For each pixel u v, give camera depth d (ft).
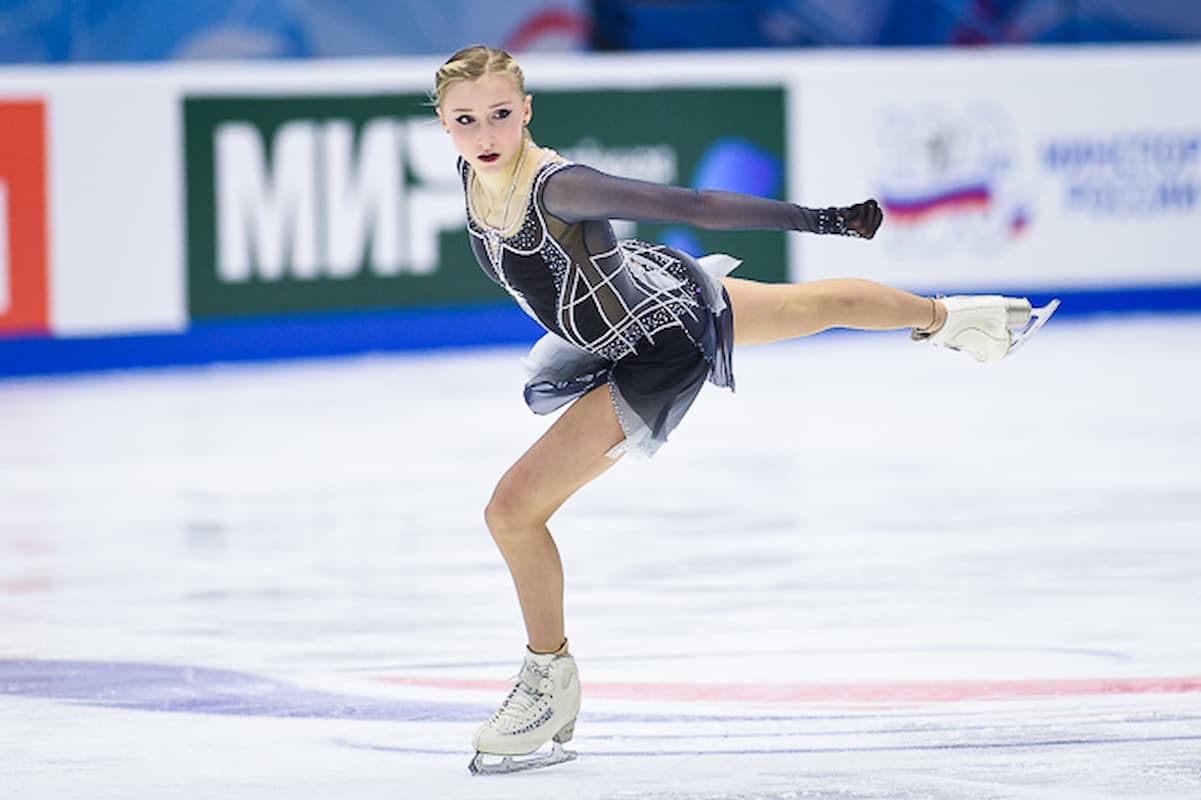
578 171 37.83
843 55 141.08
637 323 39.86
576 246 38.75
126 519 76.23
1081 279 145.38
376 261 133.39
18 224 123.34
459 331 136.56
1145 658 48.88
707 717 43.86
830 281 43.88
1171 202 146.92
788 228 36.91
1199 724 41.98
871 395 111.14
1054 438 92.38
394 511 76.79
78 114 124.47
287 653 52.24
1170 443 89.81
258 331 130.72
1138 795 36.19
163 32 146.10
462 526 73.26
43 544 71.00
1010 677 47.09
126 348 126.93
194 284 128.57
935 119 141.90
